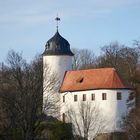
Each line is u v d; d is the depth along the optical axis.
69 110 184.50
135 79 165.62
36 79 149.00
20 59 152.38
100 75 184.88
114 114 177.50
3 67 152.75
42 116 152.00
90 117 175.88
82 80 187.62
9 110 142.00
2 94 142.50
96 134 175.75
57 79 192.00
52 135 168.00
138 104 157.75
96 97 180.75
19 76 147.25
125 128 156.50
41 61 182.12
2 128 141.25
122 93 178.62
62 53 199.25
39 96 147.00
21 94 143.88
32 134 142.50
